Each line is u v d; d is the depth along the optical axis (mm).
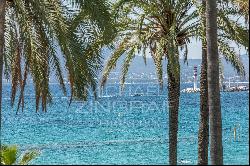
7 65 20812
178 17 22250
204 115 21156
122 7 21125
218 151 13625
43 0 18109
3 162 15547
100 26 19281
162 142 45750
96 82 19844
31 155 17016
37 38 18266
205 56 20859
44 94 18625
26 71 18922
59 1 18688
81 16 19078
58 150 40688
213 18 14016
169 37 20562
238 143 41750
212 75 13852
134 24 22094
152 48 22438
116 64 22297
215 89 13797
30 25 18266
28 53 18188
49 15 17984
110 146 43094
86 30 19281
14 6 19219
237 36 20891
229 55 21594
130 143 45219
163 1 21922
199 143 21234
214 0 14055
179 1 21984
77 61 18359
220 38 21781
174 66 20234
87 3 18984
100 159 35531
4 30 18641
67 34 18281
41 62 18250
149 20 22453
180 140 46531
